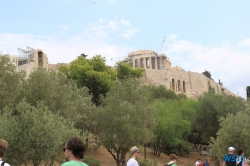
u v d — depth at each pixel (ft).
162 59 540.93
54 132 74.79
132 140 121.90
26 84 109.29
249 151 111.75
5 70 103.19
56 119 84.89
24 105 78.79
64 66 227.40
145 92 152.76
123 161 134.41
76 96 132.77
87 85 200.23
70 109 112.16
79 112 124.67
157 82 413.59
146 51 553.64
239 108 182.91
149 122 140.77
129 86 146.92
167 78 394.93
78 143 20.22
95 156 146.41
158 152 184.75
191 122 203.62
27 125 74.38
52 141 73.97
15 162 72.74
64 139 83.05
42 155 73.20
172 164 39.99
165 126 176.24
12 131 72.33
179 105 219.20
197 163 93.97
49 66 333.42
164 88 291.99
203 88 449.89
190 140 225.76
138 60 540.52
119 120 123.75
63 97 112.47
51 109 106.22
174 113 191.62
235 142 114.52
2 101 96.68
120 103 130.41
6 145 23.34
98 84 200.75
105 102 139.95
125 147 126.62
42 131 73.10
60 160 88.84
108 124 126.41
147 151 192.13
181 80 417.28
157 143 180.24
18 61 298.35
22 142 72.43
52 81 114.93
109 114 127.54
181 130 189.88
